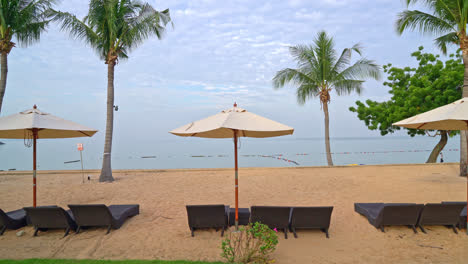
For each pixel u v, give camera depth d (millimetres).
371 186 10859
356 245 5262
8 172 14820
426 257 4754
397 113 19391
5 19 11945
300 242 5395
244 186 11125
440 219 5789
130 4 12820
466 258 4691
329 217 5633
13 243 5391
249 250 4793
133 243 5371
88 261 4398
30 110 6156
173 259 4668
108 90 12719
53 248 5156
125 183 11945
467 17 12000
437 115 5758
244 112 5520
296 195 9508
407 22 13062
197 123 5637
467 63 11695
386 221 5852
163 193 9930
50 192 10258
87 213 5844
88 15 12031
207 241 5457
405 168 16078
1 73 12117
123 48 13281
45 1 12414
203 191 10234
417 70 20750
